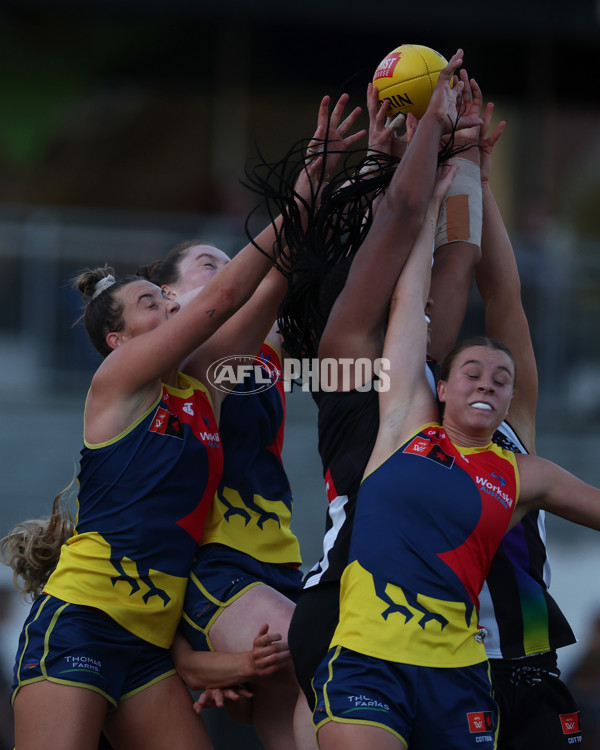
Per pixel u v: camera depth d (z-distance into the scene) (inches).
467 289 488.4
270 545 515.2
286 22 1492.4
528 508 423.8
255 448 521.0
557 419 1284.4
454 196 490.9
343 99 490.0
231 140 1716.3
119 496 473.1
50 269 1266.0
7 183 1676.9
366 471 415.5
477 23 1485.0
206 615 484.7
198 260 561.0
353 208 469.4
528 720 444.8
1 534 965.2
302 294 466.0
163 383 490.6
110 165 1711.4
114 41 1604.3
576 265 1299.2
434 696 386.9
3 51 1574.8
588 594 1029.2
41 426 1206.9
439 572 393.7
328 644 413.1
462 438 417.1
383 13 1472.7
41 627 469.4
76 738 453.4
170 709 481.4
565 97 1690.5
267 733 511.8
